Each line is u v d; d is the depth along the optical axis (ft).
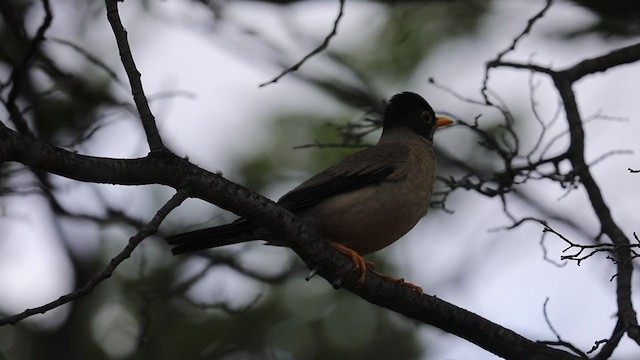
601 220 36.32
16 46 44.14
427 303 31.60
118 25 26.66
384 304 31.83
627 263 32.45
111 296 44.11
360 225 34.83
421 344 42.60
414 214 36.06
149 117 26.18
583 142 37.47
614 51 39.01
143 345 37.55
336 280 30.40
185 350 41.55
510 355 31.53
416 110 40.29
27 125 36.91
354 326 42.93
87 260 44.73
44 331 43.75
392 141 38.17
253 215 28.04
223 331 42.19
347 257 31.50
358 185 35.09
